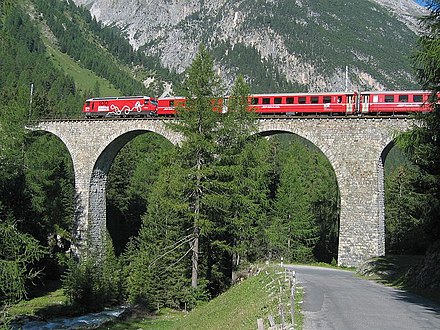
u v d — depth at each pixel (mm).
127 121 51562
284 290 21188
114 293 45969
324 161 75750
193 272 34938
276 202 56688
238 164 34500
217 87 34188
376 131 41062
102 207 55531
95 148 53125
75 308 41594
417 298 21641
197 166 33344
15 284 21594
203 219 32969
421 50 19328
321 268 42188
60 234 56938
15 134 33594
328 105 43625
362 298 21312
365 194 41000
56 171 60312
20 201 32719
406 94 41031
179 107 33594
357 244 40812
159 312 38656
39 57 165500
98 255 48562
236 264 41688
